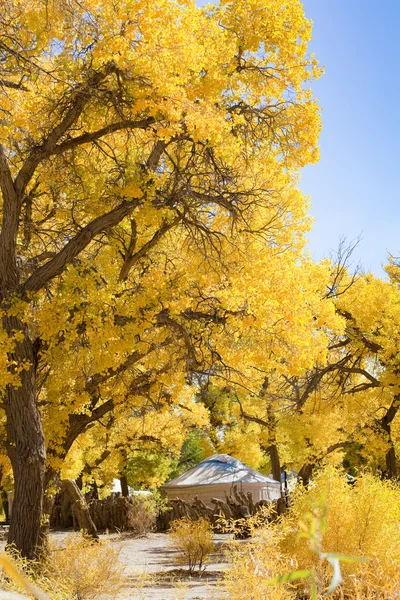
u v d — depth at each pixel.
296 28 10.12
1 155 9.63
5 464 13.07
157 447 28.31
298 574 0.86
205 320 10.58
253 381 11.82
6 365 9.13
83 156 11.32
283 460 33.50
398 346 18.25
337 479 5.99
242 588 4.50
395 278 23.59
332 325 12.46
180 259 12.20
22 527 9.18
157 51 8.18
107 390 11.94
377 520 5.45
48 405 11.73
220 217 11.62
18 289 9.65
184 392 20.06
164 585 9.70
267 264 10.73
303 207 11.96
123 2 8.09
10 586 4.16
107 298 9.20
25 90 9.15
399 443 25.09
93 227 9.86
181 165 11.52
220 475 28.34
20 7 8.10
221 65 9.88
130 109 9.56
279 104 10.73
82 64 9.07
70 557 7.15
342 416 24.61
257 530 5.30
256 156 11.48
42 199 13.12
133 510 24.56
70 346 10.38
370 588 4.23
